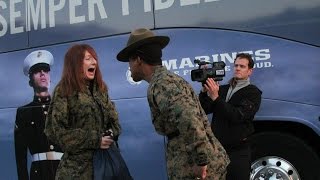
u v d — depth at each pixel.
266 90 5.39
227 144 4.60
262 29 5.45
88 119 3.74
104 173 3.74
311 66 5.29
